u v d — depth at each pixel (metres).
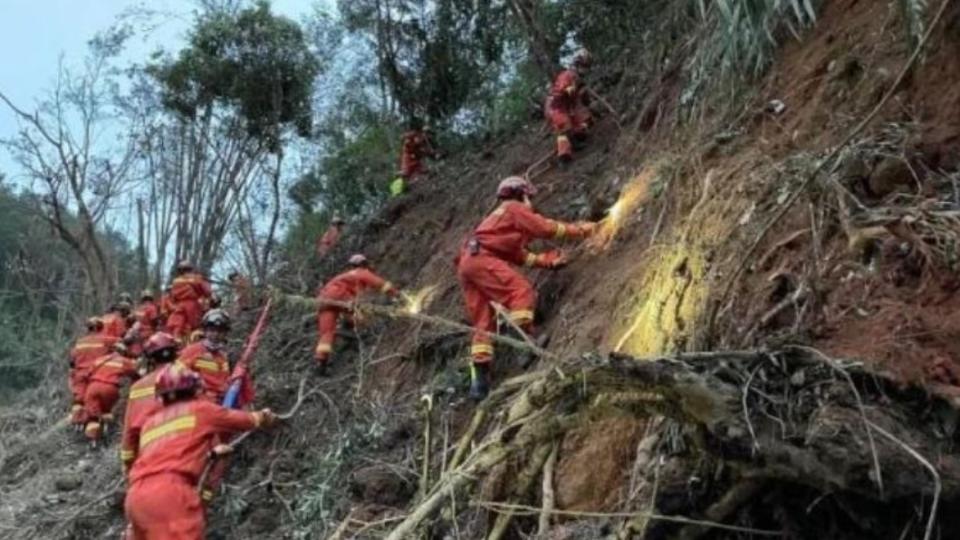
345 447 7.98
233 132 22.47
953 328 3.58
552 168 10.26
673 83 8.02
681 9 8.11
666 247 5.88
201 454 6.73
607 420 4.87
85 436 13.72
